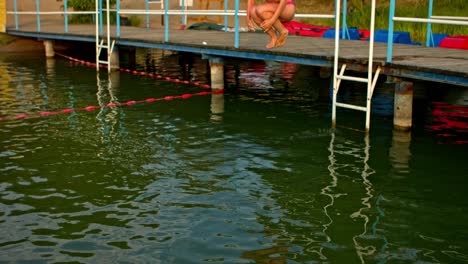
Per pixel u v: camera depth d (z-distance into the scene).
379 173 6.58
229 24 22.89
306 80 13.01
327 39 12.26
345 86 11.97
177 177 6.50
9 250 4.73
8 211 5.52
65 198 5.86
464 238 4.91
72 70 15.12
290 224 5.20
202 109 10.09
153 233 5.03
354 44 10.90
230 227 5.15
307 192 6.01
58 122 9.18
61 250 4.73
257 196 5.90
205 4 25.22
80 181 6.36
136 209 5.56
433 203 5.68
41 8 25.02
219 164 6.96
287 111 9.84
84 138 8.19
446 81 7.14
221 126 8.84
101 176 6.53
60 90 12.05
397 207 5.59
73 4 21.56
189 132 8.50
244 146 7.73
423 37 16.03
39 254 4.66
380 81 12.22
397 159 7.07
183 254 4.64
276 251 4.68
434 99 10.52
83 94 11.61
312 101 10.67
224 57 11.65
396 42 12.14
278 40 9.27
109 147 7.72
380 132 8.34
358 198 5.83
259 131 8.51
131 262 4.52
